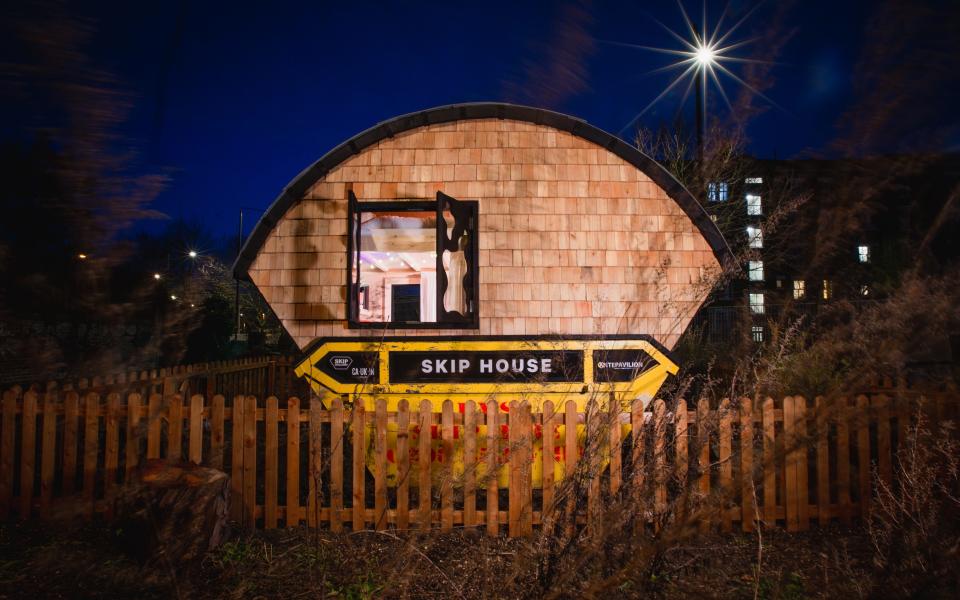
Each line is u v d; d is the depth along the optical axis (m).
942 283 2.02
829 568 4.14
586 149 6.55
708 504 3.09
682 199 6.39
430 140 6.60
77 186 1.28
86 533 4.85
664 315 6.01
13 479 5.81
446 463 5.12
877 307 2.23
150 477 4.52
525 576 3.71
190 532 4.28
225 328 18.58
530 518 4.91
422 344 6.36
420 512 5.02
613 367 6.30
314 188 6.57
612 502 3.67
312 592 3.94
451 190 6.55
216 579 4.14
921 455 4.46
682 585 3.64
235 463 5.18
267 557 4.47
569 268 6.44
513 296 6.42
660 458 3.70
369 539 4.87
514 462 5.03
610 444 4.65
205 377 10.05
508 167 6.55
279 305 6.48
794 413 4.84
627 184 6.51
